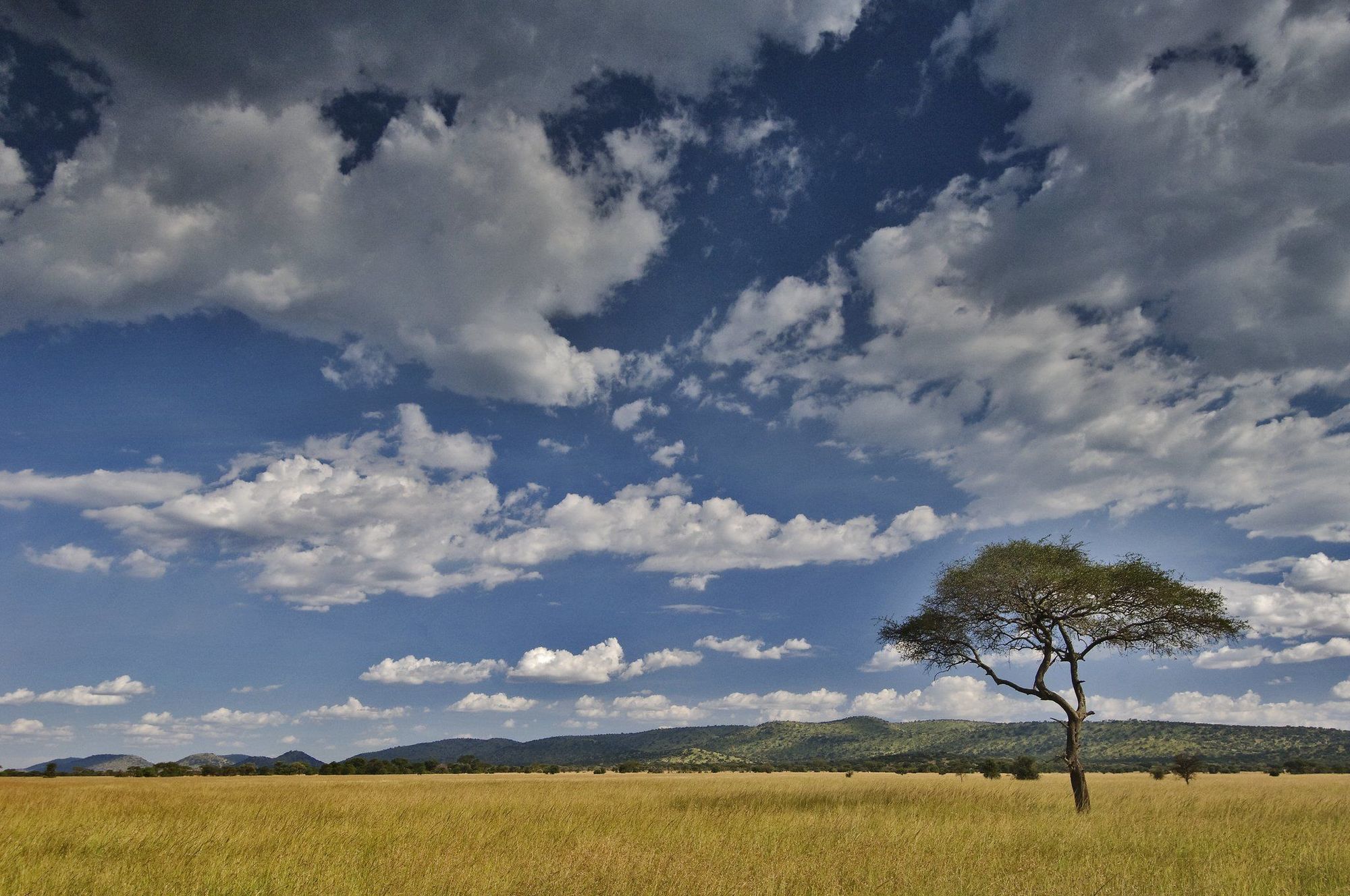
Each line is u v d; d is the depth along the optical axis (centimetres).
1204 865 1267
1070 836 1688
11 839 1606
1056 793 3578
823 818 2112
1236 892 1058
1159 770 7106
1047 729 17800
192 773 11481
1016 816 2267
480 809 2544
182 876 1198
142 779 7806
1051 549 2798
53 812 2316
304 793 3859
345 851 1470
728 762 19112
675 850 1411
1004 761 12319
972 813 2375
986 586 2808
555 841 1627
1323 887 1126
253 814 2283
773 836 1697
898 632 3136
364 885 1134
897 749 19500
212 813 2319
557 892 1062
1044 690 2786
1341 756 13288
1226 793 3759
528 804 2809
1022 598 2788
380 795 3575
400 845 1523
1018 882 1094
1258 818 2166
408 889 1099
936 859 1297
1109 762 14225
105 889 1123
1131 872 1200
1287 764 9975
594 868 1174
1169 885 1089
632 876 1127
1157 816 2255
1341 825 1939
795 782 6291
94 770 12356
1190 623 2714
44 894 1105
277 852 1415
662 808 2648
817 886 1081
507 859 1326
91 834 1689
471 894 1053
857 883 1098
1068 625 2834
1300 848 1454
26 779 7656
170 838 1669
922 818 2158
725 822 2006
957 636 2981
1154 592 2670
